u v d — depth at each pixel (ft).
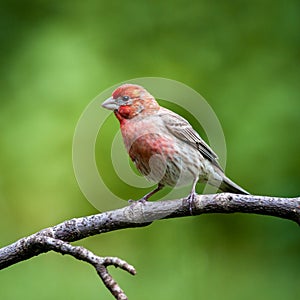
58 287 36.09
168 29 41.39
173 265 37.35
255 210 18.89
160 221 37.83
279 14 40.86
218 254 37.47
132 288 36.65
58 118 38.55
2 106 39.60
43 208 38.22
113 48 40.73
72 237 19.85
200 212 19.69
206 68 39.63
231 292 36.52
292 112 37.06
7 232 38.37
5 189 38.60
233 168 36.45
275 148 36.32
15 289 36.06
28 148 38.37
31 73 39.91
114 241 37.99
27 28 41.34
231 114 37.58
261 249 36.88
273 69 39.19
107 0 42.14
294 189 35.65
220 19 41.34
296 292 35.73
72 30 41.09
